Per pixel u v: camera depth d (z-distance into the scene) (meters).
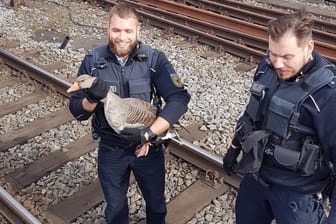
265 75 2.70
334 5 9.35
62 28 8.45
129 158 3.23
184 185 4.56
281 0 9.59
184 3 9.45
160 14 8.82
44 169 4.86
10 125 5.64
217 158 4.59
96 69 3.08
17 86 6.48
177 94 3.10
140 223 4.16
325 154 2.52
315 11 8.92
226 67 6.97
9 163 4.97
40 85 6.42
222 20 8.27
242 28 8.02
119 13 2.89
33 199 4.47
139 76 3.07
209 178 4.61
